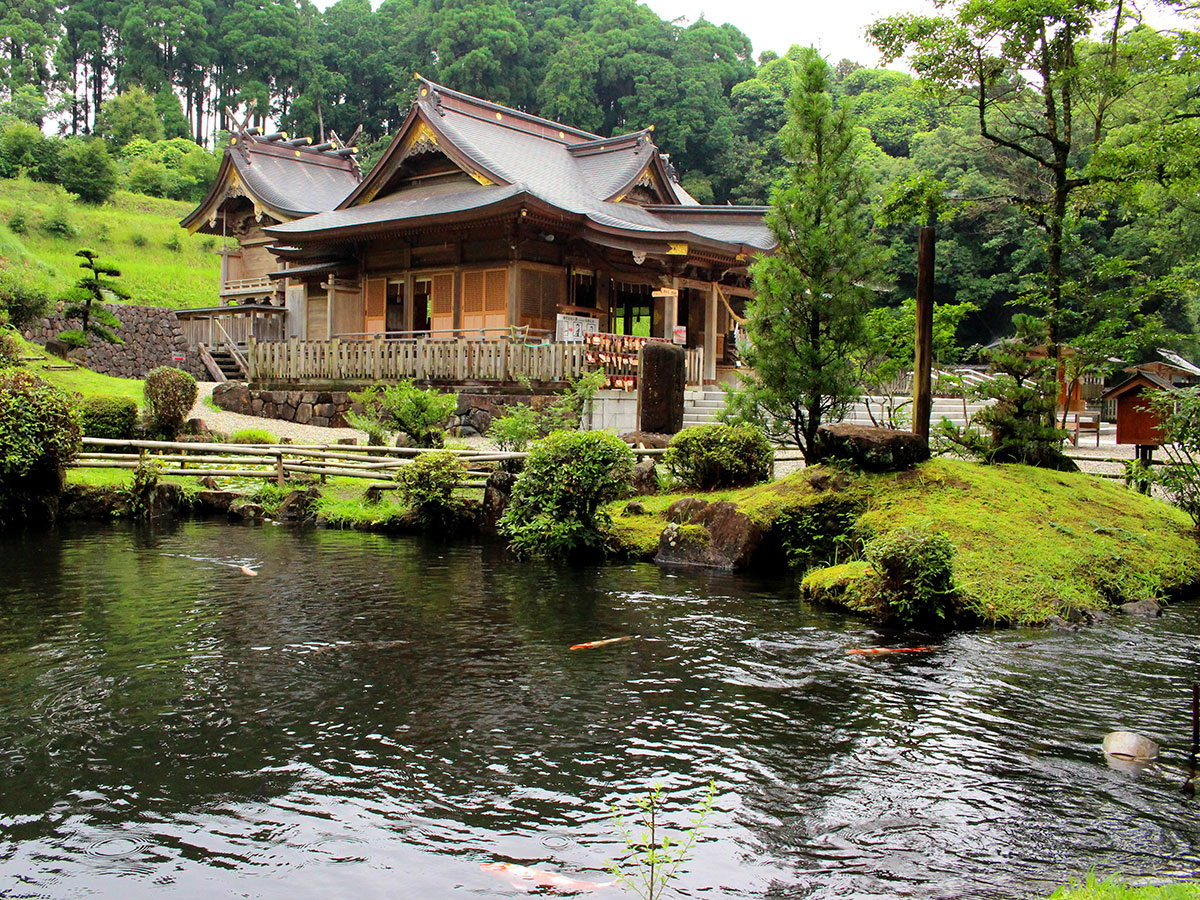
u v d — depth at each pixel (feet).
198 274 144.66
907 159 175.83
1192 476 36.45
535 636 25.32
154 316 103.71
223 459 50.88
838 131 40.68
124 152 195.62
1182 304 141.18
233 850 13.64
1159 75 39.96
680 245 74.43
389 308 86.43
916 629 26.68
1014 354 38.91
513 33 228.22
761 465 41.93
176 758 16.85
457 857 13.50
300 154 121.80
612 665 22.67
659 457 47.29
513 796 15.46
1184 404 36.94
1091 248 145.79
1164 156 37.55
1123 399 46.14
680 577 33.88
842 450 37.32
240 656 23.16
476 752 17.22
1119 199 39.37
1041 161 40.27
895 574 27.35
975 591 28.35
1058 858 13.62
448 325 81.61
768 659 23.35
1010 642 25.34
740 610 28.71
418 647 24.12
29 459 43.16
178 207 167.43
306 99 241.96
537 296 78.69
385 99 255.09
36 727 18.31
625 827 14.42
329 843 13.85
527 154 90.63
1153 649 24.73
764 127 225.76
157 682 21.07
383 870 13.11
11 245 116.47
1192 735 18.26
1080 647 24.89
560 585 32.27
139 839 13.94
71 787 15.67
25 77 247.70
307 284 96.53
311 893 12.50
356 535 43.29
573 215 72.02
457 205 75.51
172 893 12.47
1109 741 17.56
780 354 39.63
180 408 59.62
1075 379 39.47
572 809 15.02
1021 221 148.56
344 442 59.67
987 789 15.88
